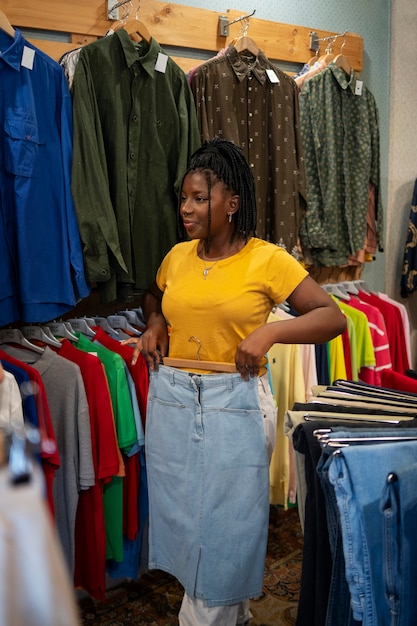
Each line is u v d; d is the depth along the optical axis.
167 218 2.22
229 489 1.47
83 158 2.00
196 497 1.50
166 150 2.20
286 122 2.50
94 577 2.02
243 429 1.46
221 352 1.50
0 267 1.88
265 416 1.54
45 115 1.94
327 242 2.73
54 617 0.34
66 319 2.39
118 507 2.04
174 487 1.55
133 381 2.04
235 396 1.45
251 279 1.46
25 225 1.89
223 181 1.45
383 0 3.09
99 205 2.01
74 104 1.99
